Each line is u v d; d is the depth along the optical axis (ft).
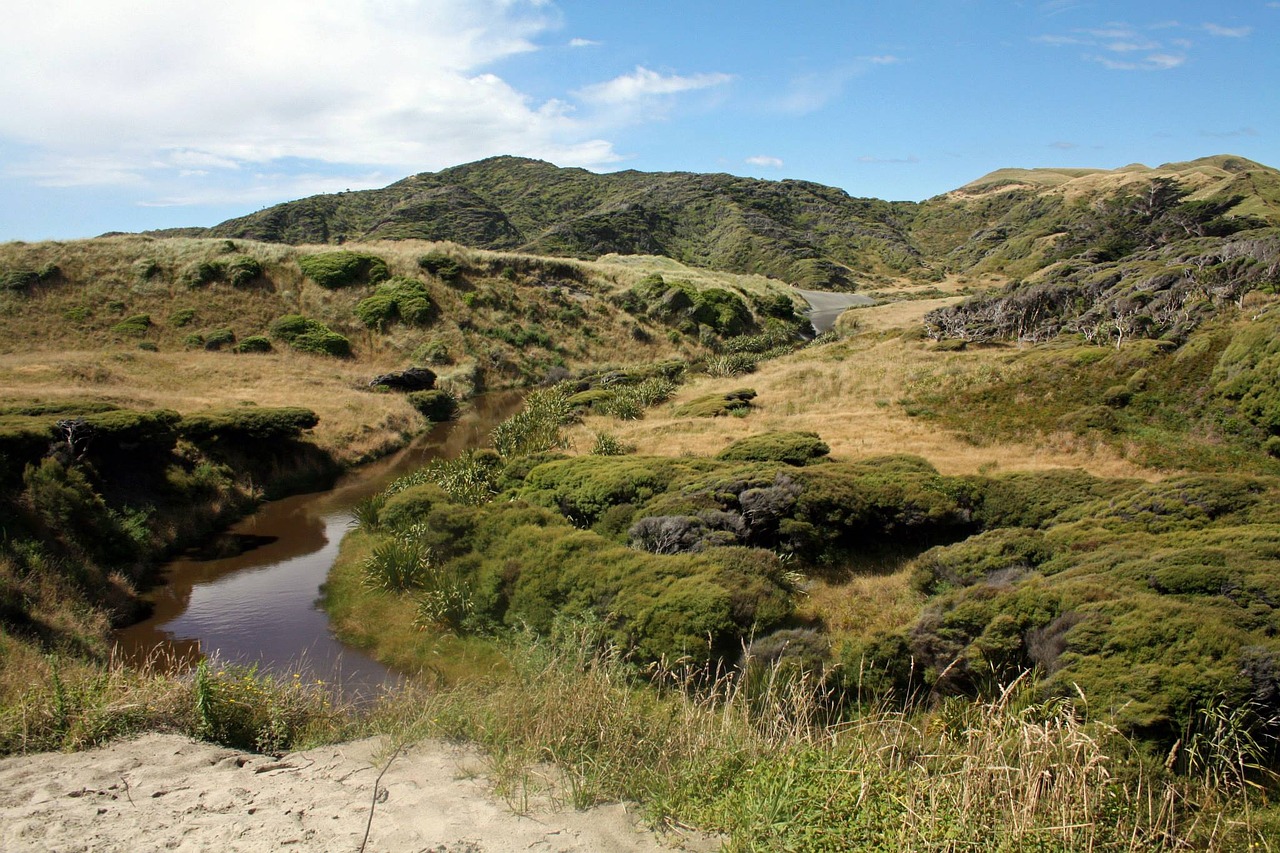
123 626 38.32
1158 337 77.15
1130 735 18.30
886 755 15.80
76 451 48.24
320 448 73.67
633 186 440.86
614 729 16.26
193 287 120.57
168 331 111.24
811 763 14.20
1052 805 12.48
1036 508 40.65
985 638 24.53
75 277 116.06
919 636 25.94
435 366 118.62
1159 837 13.12
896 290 262.47
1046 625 24.58
